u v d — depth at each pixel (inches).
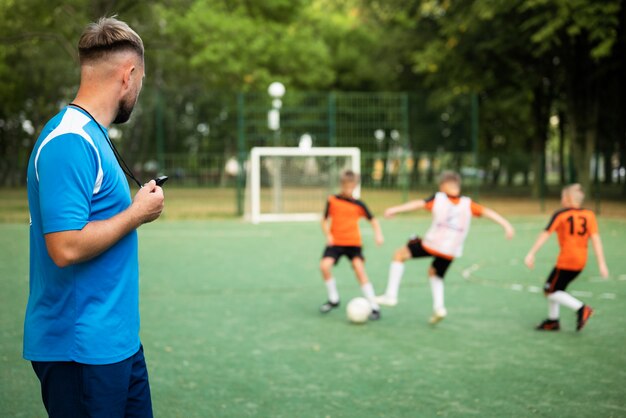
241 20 934.4
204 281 347.9
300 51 1023.0
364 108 952.3
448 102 1128.8
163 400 163.3
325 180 887.7
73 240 76.6
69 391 81.8
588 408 156.3
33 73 1180.5
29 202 83.4
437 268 246.4
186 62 1008.9
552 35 836.0
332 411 155.5
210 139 1131.9
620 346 215.2
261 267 397.4
